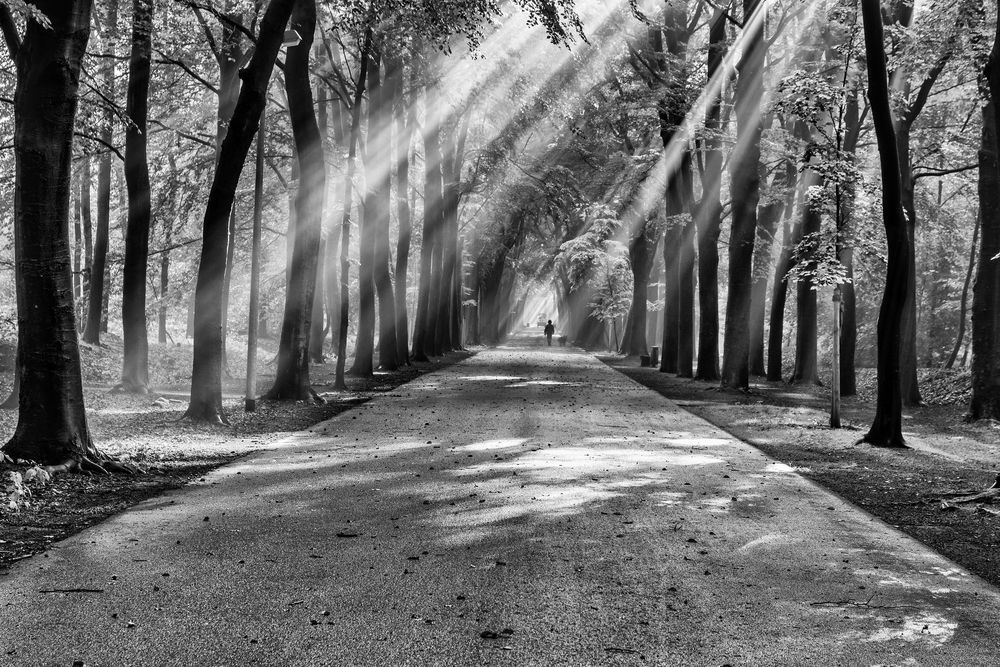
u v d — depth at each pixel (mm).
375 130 30906
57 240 12445
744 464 14070
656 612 6465
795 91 19953
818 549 8469
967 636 6055
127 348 24312
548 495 10938
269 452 14727
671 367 39750
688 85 31797
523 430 17906
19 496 9953
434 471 12711
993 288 22422
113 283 42469
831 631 6117
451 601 6652
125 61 30188
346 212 26062
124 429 16859
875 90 16203
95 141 23656
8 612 6297
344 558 7859
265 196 33844
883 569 7785
